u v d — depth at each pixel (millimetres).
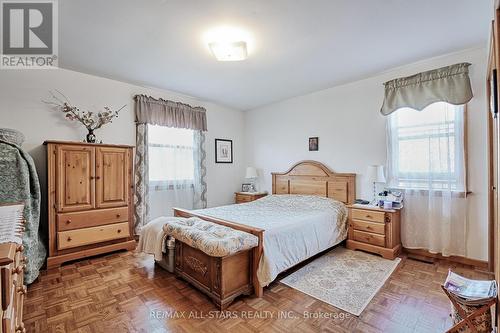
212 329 1712
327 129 4082
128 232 3355
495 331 1432
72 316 1852
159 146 4121
